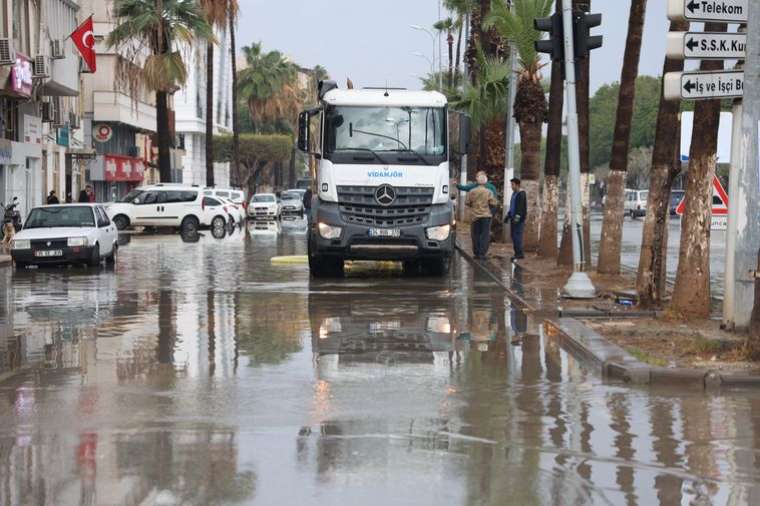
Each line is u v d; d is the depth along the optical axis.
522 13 35.06
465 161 61.03
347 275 27.69
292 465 8.30
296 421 9.91
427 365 13.24
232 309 19.64
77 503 7.31
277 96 124.88
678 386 11.89
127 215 57.62
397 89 27.14
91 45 58.78
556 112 31.31
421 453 8.70
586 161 28.08
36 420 9.98
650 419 10.09
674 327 16.19
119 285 25.08
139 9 63.44
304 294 22.45
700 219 16.92
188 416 10.14
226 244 44.38
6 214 45.00
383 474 8.05
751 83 14.70
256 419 10.01
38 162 56.16
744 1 14.75
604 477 8.00
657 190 19.83
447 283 25.22
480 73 44.66
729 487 7.76
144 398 11.05
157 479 7.90
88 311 19.53
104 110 74.44
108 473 8.08
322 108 26.31
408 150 26.09
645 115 130.75
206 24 64.56
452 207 26.56
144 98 86.12
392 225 26.00
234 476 7.98
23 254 30.81
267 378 12.25
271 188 142.38
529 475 8.04
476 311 19.36
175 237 51.72
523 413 10.33
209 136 79.75
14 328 17.12
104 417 10.11
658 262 18.53
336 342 15.25
